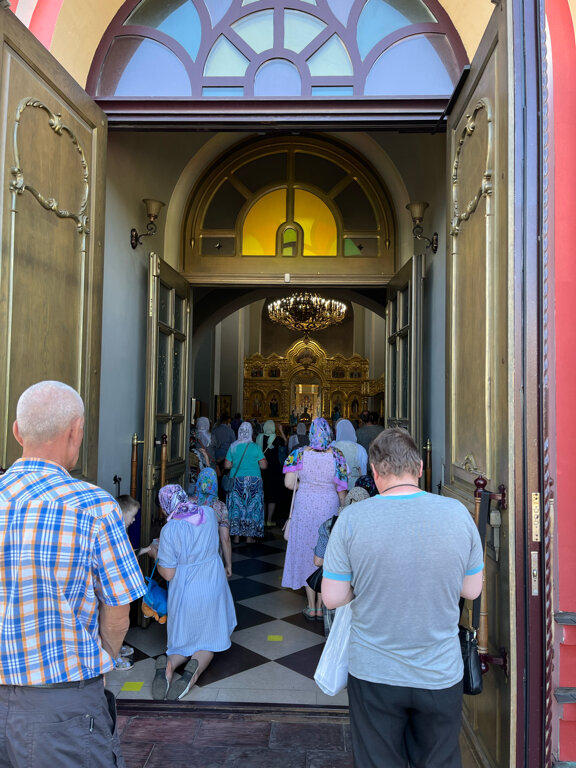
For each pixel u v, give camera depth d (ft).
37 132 7.87
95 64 10.29
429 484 14.21
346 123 9.87
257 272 19.48
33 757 4.33
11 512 4.47
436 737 5.09
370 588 5.12
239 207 19.72
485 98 7.52
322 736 8.45
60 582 4.42
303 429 26.05
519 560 6.19
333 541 5.35
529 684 6.09
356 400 75.36
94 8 9.84
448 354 9.30
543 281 6.31
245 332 76.89
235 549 21.13
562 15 8.18
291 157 19.62
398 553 5.05
